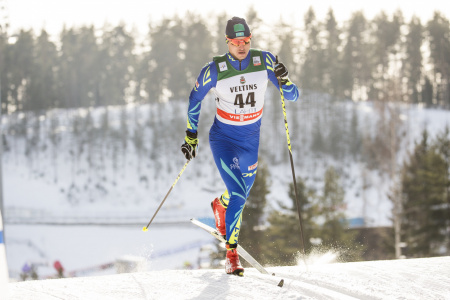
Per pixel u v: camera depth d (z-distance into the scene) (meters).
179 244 157.25
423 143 81.62
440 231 73.75
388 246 75.00
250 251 65.38
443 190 74.94
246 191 11.46
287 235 67.88
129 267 17.75
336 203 79.56
